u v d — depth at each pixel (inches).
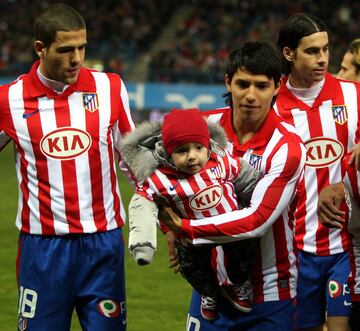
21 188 265.7
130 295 475.5
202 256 230.8
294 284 247.6
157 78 1711.4
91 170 261.1
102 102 264.4
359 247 259.1
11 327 410.0
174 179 223.0
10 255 585.3
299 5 1973.4
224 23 1973.4
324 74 290.0
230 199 226.5
